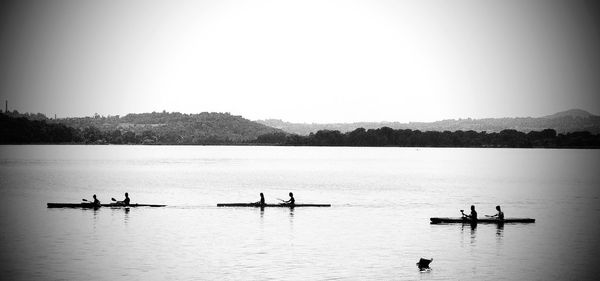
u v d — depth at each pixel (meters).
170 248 46.47
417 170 163.12
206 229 54.53
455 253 45.72
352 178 131.12
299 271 40.31
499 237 51.59
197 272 39.84
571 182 117.56
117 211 65.44
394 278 39.06
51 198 81.31
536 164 196.88
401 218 62.78
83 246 46.88
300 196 88.94
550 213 68.00
